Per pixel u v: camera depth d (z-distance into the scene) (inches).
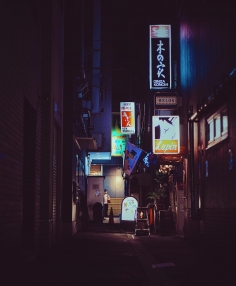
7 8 390.9
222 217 557.6
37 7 545.6
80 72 981.2
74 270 424.8
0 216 368.8
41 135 628.7
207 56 633.0
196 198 736.3
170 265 475.2
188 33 789.2
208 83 625.9
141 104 1552.7
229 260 510.0
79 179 1145.4
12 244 417.4
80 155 1198.3
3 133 380.8
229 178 528.7
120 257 550.0
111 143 1803.6
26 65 491.2
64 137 876.6
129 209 1153.4
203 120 686.5
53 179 687.1
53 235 685.3
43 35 634.2
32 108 545.3
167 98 842.2
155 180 1171.9
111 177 2047.2
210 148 634.2
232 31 495.2
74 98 942.4
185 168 844.0
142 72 1509.6
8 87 398.3
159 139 823.1
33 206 555.5
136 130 1781.5
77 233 999.0
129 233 1059.3
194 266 468.4
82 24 1005.8
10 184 410.0
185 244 747.4
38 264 461.7
